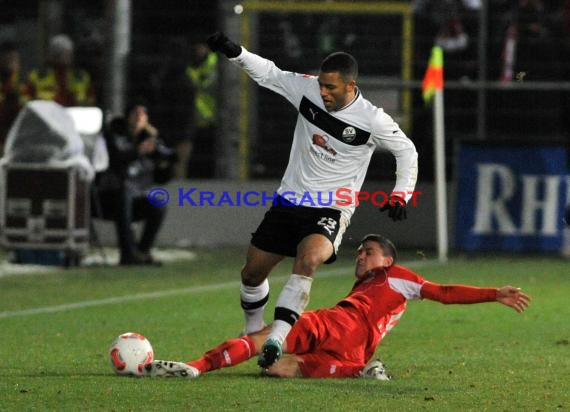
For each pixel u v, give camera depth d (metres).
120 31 58.12
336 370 25.52
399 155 26.66
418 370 27.00
